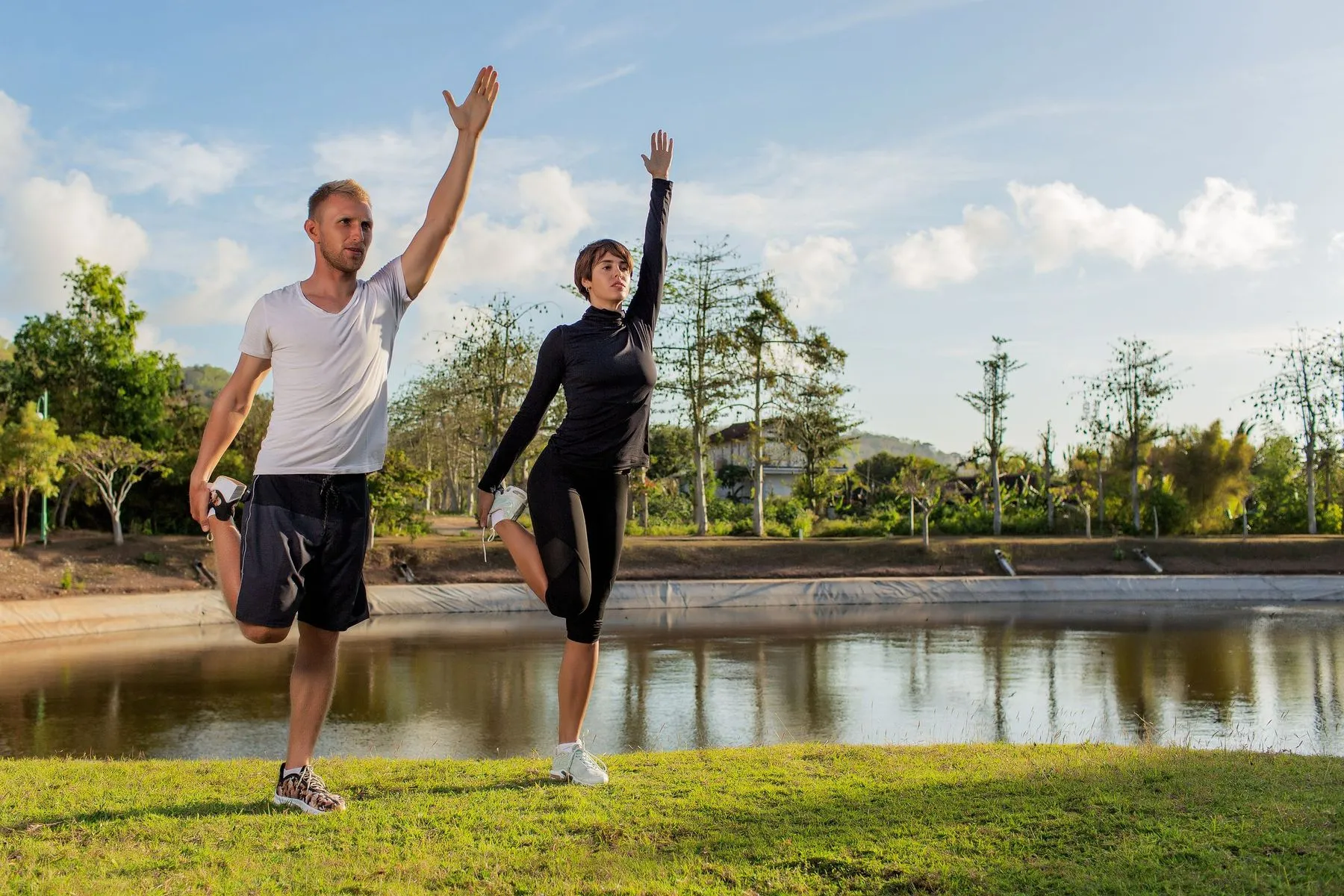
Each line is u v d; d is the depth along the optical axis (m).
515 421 4.74
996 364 48.12
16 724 13.38
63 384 39.16
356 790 4.94
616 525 4.83
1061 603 33.00
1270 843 3.86
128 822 4.10
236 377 4.15
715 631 24.83
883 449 80.62
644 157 5.09
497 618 28.06
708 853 3.77
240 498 4.14
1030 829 4.10
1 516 36.50
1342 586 35.06
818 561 37.34
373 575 32.47
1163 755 6.22
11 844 3.75
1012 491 57.81
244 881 3.33
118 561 30.67
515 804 4.48
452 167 4.41
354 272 4.16
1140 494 48.75
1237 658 19.88
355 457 4.17
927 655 20.31
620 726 12.92
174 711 14.32
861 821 4.23
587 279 4.73
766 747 6.68
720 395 44.84
